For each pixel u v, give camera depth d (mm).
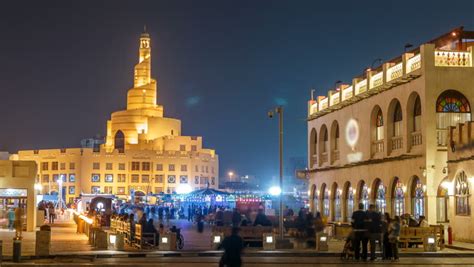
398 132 41875
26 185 47844
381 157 43625
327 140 55000
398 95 40906
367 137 45750
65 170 155875
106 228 46812
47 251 27266
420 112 38688
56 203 113938
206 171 163000
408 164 39344
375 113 45094
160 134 165500
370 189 44969
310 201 57844
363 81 47062
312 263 24750
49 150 158625
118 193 154000
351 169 48719
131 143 163250
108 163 154250
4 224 49000
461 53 38000
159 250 30547
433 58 37562
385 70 42688
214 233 31922
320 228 32750
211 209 72938
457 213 35250
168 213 70125
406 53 40031
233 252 16078
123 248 31266
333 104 53594
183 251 29688
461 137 35000
